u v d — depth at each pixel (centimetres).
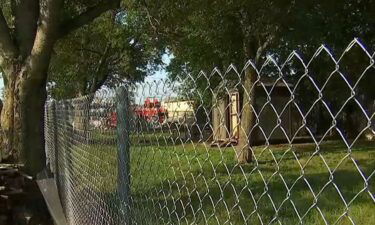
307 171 1176
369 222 714
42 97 1020
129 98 464
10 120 1005
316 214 743
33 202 929
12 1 1038
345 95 934
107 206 548
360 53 1145
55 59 2783
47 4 938
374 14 1562
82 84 3391
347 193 905
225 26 1609
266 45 1546
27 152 1003
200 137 357
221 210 504
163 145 402
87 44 3073
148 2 1675
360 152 1748
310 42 1377
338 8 1450
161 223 436
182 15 1620
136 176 461
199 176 441
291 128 1345
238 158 370
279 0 1359
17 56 999
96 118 596
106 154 551
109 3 1073
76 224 755
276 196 823
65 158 913
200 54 1777
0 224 897
